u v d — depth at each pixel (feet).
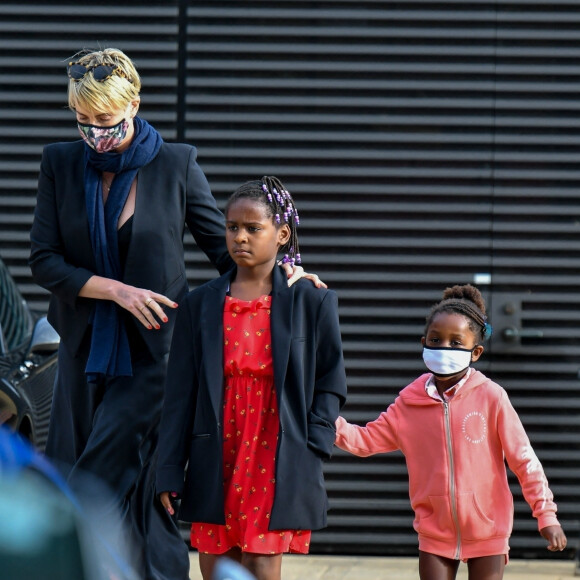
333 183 67.36
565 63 67.00
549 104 67.00
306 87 67.26
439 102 67.10
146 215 44.80
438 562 43.50
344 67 67.21
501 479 43.65
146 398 45.16
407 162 67.26
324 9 67.21
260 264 41.55
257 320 40.83
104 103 42.27
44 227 45.42
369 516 67.31
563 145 67.05
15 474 20.25
